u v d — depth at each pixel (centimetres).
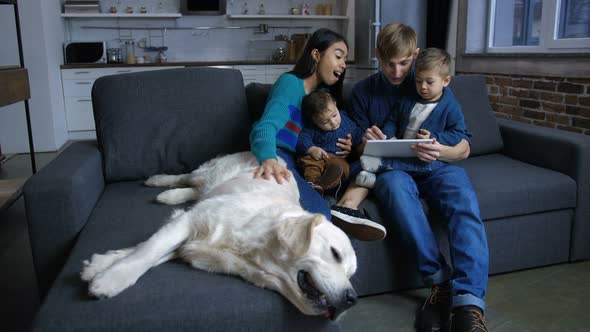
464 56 446
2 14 450
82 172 162
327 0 650
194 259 124
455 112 192
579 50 330
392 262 177
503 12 425
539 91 354
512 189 186
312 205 158
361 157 186
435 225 181
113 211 165
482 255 160
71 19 582
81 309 106
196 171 188
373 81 209
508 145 240
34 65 464
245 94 222
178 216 138
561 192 194
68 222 150
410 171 184
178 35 619
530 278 194
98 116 204
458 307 152
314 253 111
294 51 617
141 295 110
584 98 312
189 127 204
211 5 602
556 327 160
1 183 292
